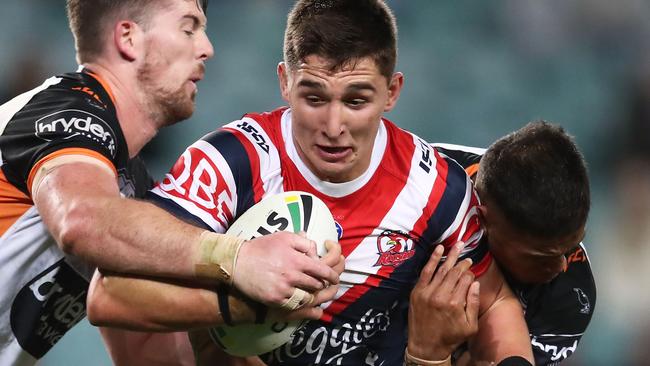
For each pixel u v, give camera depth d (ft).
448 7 117.39
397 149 40.68
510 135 41.88
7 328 40.29
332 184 39.14
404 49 114.52
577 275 46.03
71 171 34.50
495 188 40.04
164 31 39.73
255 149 38.86
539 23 117.91
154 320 34.35
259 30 112.68
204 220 36.88
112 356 46.01
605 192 107.55
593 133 113.09
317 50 36.06
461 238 40.81
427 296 39.19
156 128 41.27
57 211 33.53
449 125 110.73
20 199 38.45
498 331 41.47
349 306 40.45
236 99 107.86
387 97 38.55
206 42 41.09
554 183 39.22
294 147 39.42
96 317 34.81
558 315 45.85
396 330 42.27
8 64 104.68
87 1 39.83
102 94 38.96
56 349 81.82
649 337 90.74
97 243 32.96
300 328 39.58
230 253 32.91
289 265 32.58
